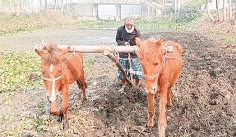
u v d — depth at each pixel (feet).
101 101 10.43
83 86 10.22
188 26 49.34
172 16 65.31
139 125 9.05
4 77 13.98
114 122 9.09
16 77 14.10
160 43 7.31
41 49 7.36
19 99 11.43
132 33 10.31
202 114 9.69
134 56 10.72
